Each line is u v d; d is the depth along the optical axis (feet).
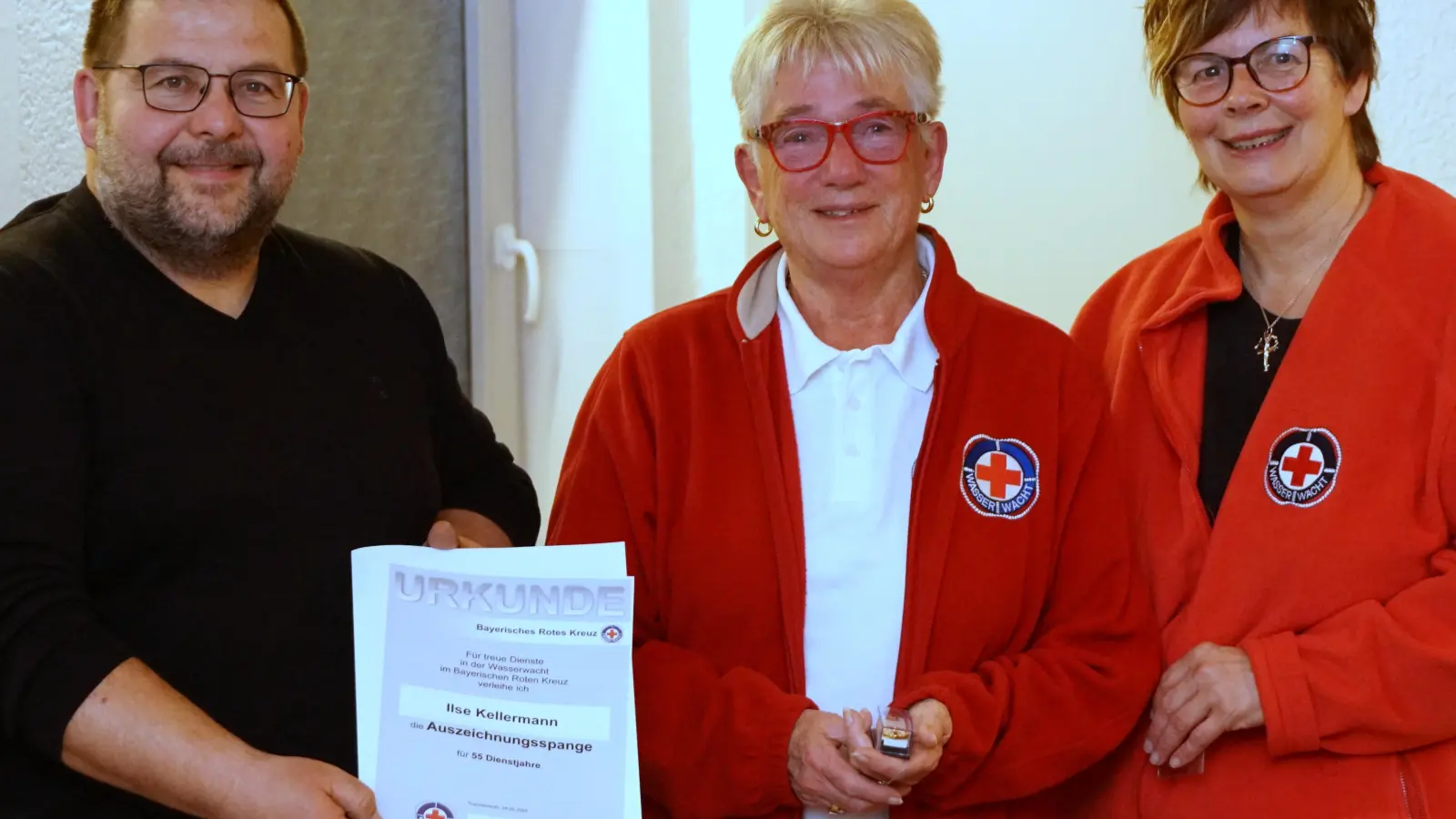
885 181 4.71
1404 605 4.66
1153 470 5.33
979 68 8.27
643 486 4.99
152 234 4.42
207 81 4.37
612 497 5.02
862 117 4.67
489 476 5.65
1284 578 4.88
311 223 8.21
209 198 4.41
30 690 3.91
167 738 3.90
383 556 4.43
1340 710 4.66
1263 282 5.25
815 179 4.70
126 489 4.30
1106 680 4.79
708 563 4.83
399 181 8.76
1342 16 4.78
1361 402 4.80
